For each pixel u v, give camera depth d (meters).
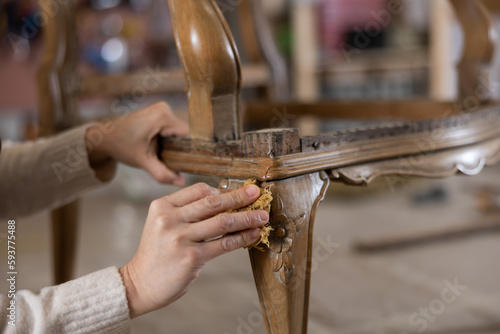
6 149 0.89
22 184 0.87
